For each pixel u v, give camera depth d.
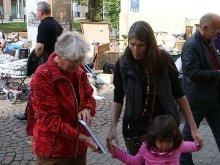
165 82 2.59
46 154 2.42
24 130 5.54
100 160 4.39
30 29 9.25
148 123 2.65
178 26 12.91
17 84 7.82
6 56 7.34
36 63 5.39
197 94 3.61
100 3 23.38
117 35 16.52
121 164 4.29
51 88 2.29
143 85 2.61
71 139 2.37
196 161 4.39
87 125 2.35
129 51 2.62
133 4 13.29
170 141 2.51
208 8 12.49
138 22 2.53
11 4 60.75
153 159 2.60
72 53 2.16
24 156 4.56
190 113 2.89
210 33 3.47
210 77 3.43
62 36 2.24
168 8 12.95
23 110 6.58
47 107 2.28
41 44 5.24
